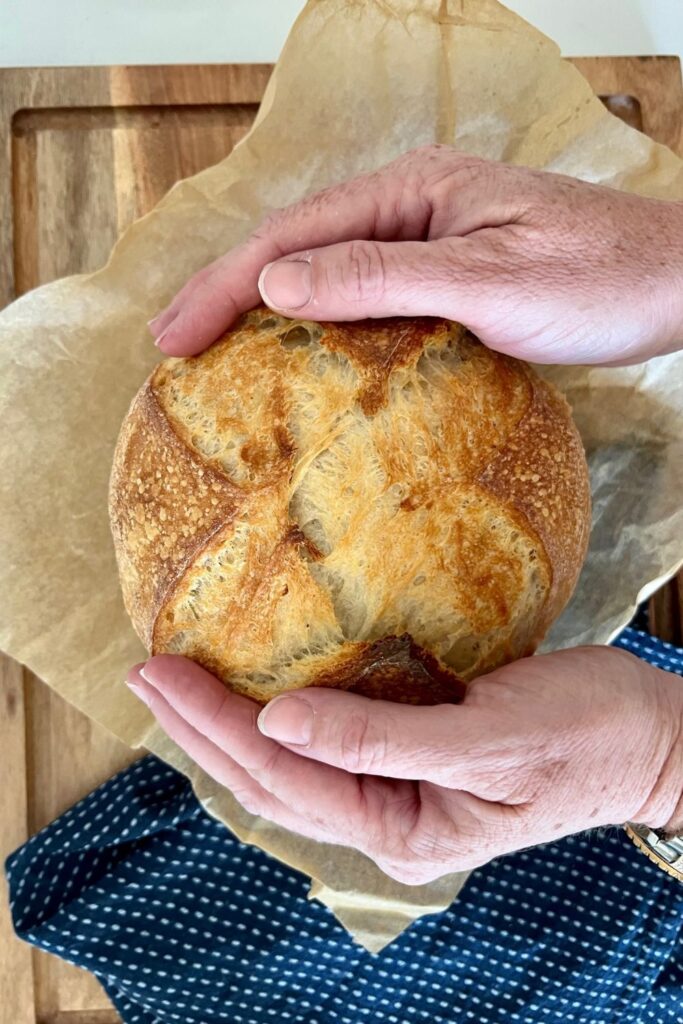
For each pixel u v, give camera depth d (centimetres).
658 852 49
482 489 44
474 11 48
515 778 42
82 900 53
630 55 57
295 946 54
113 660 52
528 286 42
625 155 50
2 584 51
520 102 50
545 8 58
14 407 51
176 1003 54
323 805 44
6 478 51
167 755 52
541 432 45
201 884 54
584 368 52
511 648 45
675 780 44
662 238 43
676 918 55
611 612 52
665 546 51
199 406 45
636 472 52
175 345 46
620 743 43
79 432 51
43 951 55
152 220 51
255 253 45
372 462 43
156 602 45
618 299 42
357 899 51
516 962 55
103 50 56
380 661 43
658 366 52
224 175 50
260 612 43
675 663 55
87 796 54
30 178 54
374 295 42
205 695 44
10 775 54
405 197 44
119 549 47
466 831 43
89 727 55
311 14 47
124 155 55
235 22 57
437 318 44
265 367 44
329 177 51
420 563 43
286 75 49
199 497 44
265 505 43
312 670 43
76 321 51
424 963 55
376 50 48
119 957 53
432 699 44
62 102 54
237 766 47
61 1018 55
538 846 56
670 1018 55
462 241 42
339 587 43
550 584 45
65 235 54
